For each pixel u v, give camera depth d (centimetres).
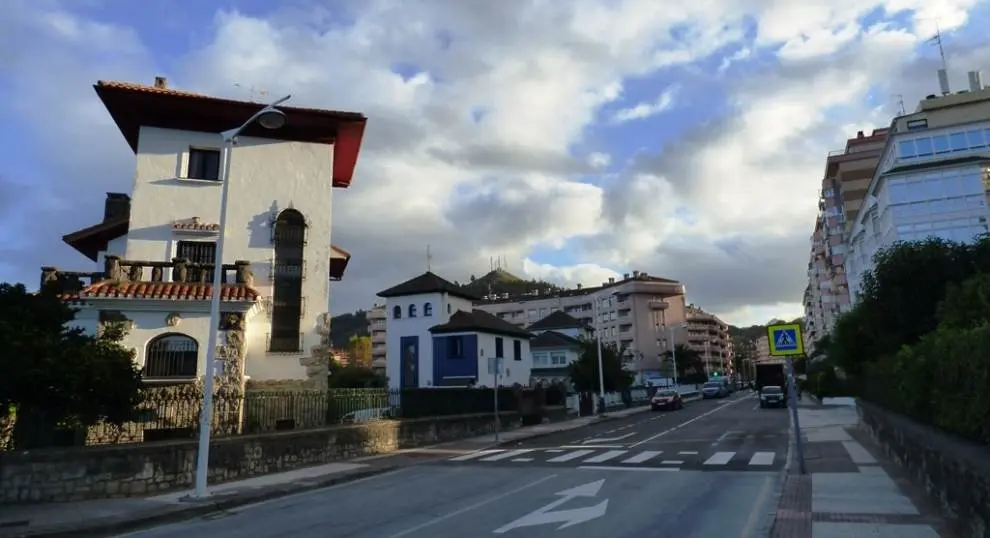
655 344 11175
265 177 2350
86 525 996
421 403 3172
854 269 5847
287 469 1638
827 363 4809
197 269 2006
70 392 1239
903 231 3847
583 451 2020
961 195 3750
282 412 1931
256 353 2200
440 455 2009
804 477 1288
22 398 1205
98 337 1541
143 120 2277
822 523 864
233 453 1498
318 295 2314
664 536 841
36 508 1130
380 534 896
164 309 1830
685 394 7525
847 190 6425
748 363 17562
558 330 8600
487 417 2898
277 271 2294
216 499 1212
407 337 4781
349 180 3117
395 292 4862
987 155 3775
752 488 1219
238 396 1733
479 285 19550
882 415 1647
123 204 2869
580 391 5078
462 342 4438
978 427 820
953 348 919
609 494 1180
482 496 1201
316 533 923
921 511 923
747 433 2489
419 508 1095
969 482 745
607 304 11681
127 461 1283
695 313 13388
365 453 1989
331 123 2433
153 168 2253
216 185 2295
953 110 5125
